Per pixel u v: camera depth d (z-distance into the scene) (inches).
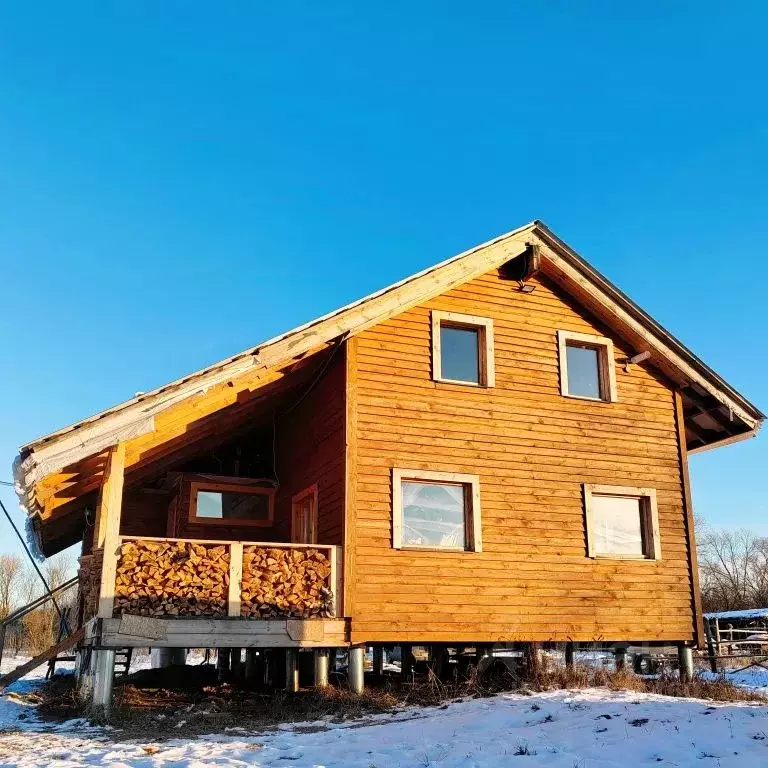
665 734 338.6
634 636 593.3
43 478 461.4
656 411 654.5
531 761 315.6
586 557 594.6
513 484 585.6
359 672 514.9
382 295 566.9
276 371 558.9
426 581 541.3
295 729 426.9
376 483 545.6
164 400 483.2
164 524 762.2
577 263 627.8
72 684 685.3
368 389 560.1
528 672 545.3
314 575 519.5
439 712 457.4
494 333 612.1
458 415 582.2
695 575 629.0
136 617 471.5
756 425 668.1
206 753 351.6
